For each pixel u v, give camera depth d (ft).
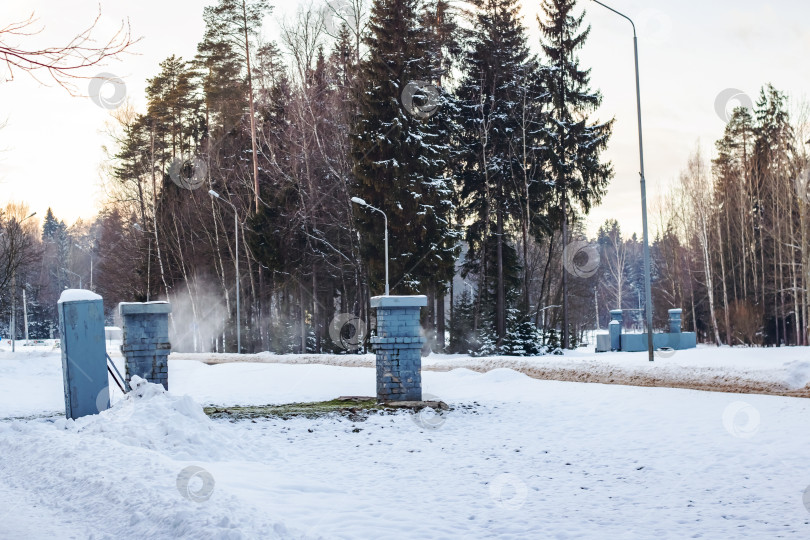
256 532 20.62
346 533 22.31
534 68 160.15
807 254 165.37
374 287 131.03
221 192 182.09
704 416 47.55
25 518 24.89
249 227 162.91
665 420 46.98
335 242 161.38
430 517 24.93
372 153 130.62
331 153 153.48
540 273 207.31
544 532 23.22
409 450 38.86
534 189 155.22
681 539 22.26
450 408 55.11
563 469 33.47
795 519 23.99
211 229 187.32
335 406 57.00
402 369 58.13
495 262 161.27
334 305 189.57
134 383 43.75
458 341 169.99
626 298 415.44
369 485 30.12
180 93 187.52
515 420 50.14
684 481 30.25
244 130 171.12
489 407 56.44
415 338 58.34
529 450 38.60
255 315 187.11
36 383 85.40
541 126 157.69
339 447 39.81
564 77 156.76
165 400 41.06
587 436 42.68
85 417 46.75
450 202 138.00
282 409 55.16
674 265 225.76
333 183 157.17
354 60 152.25
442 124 153.89
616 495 28.25
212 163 181.16
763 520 24.04
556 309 188.34
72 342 49.37
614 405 55.26
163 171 196.95
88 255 417.90
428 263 130.72
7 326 339.36
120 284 215.72
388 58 132.46
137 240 200.13
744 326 184.03
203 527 20.94
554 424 47.98
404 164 129.49
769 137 200.75
